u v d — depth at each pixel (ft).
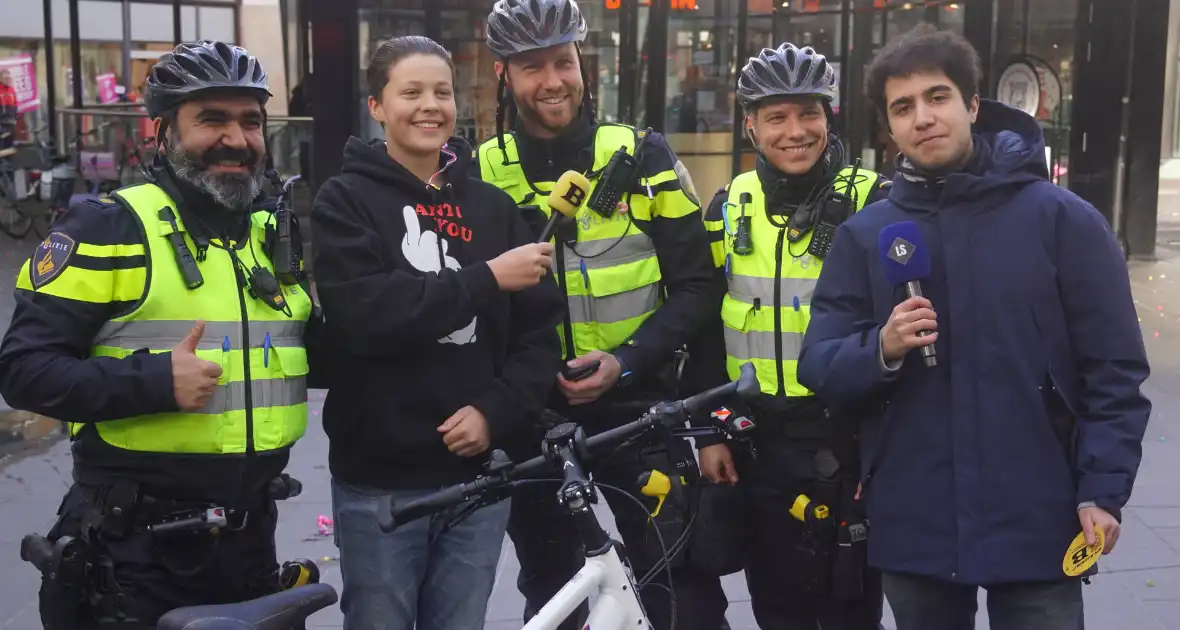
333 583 14.03
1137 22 34.91
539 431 9.52
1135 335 7.85
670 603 9.34
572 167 10.32
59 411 7.43
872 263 8.52
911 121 8.22
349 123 29.68
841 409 8.53
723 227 10.61
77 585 7.65
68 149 39.50
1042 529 7.88
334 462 8.93
